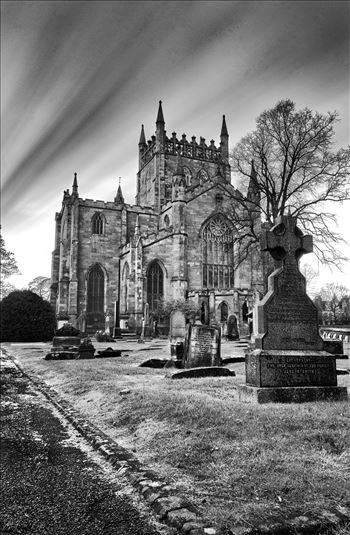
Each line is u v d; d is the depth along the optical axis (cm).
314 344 1048
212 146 8075
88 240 6431
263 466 586
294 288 1062
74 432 891
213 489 532
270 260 4625
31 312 4822
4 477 634
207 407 904
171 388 1216
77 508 521
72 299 6106
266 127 4003
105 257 6469
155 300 5550
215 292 5238
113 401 1091
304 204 3919
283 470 570
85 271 6341
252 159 4194
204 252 5897
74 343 2905
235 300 5094
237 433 738
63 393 1334
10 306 4794
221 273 5916
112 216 6619
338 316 8312
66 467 673
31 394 1358
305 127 3866
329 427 743
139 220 6788
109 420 950
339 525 431
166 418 877
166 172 7625
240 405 914
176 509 473
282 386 977
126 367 1847
